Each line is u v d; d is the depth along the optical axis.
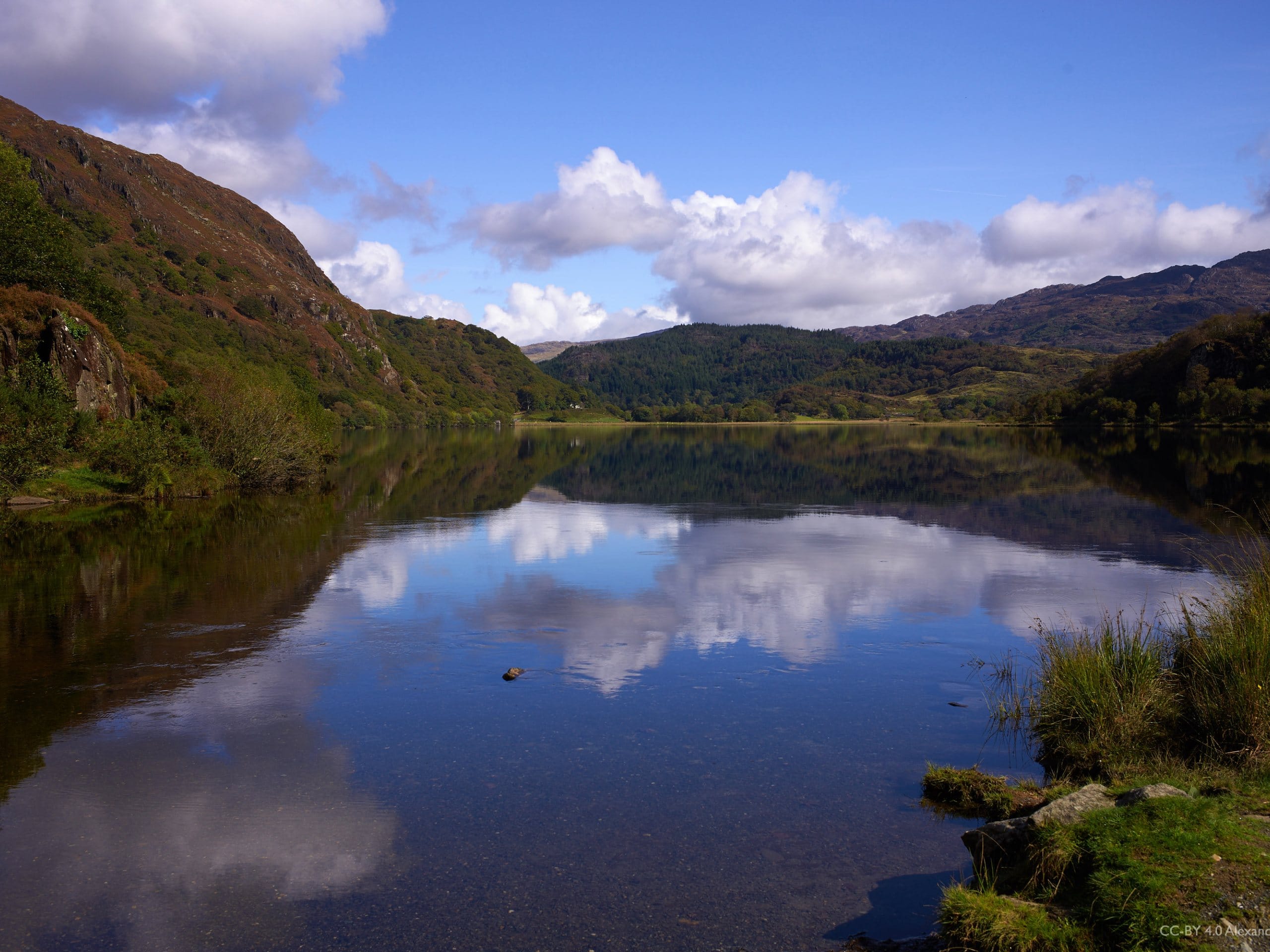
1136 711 6.25
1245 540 16.19
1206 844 3.89
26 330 26.34
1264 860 3.74
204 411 27.28
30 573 12.97
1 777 5.75
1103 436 76.56
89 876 4.52
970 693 7.63
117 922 4.11
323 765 5.98
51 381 24.67
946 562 14.16
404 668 8.27
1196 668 6.64
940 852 4.83
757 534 17.62
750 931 4.05
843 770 5.98
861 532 17.88
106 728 6.66
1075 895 3.86
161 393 29.92
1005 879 4.24
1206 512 21.05
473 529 18.30
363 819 5.18
